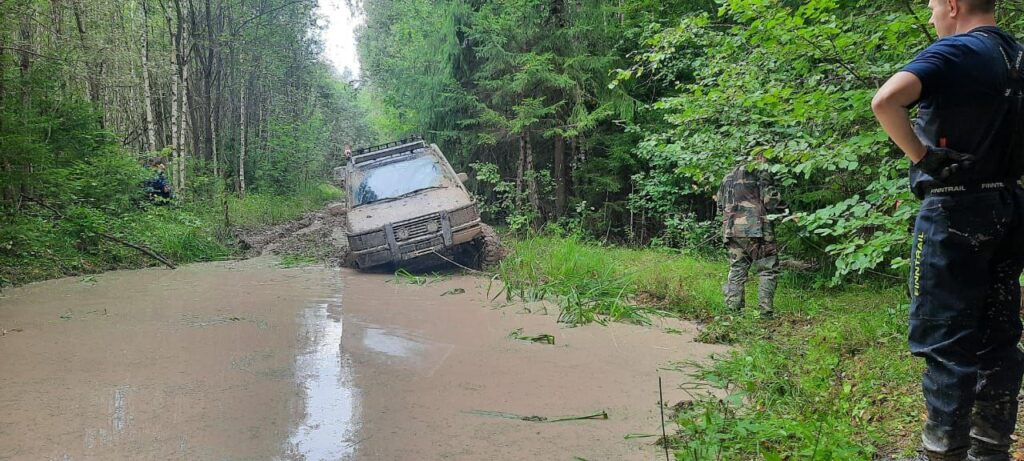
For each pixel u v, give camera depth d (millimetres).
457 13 14922
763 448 3213
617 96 13688
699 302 7070
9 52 10695
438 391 4383
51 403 4098
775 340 5555
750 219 6520
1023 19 4512
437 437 3600
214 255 11961
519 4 13492
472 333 6066
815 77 5145
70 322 6438
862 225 4699
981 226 2264
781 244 8914
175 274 9867
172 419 3838
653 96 13953
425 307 7309
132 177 12703
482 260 10062
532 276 8633
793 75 5641
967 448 2387
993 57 2215
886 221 4504
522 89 14094
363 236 9344
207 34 22531
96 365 4941
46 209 10734
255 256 12359
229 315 6812
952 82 2215
